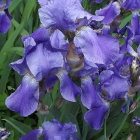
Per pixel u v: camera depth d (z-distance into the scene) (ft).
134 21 1.50
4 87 1.56
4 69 1.54
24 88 0.97
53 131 1.03
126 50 1.35
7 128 1.40
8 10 1.68
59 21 0.91
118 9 1.54
